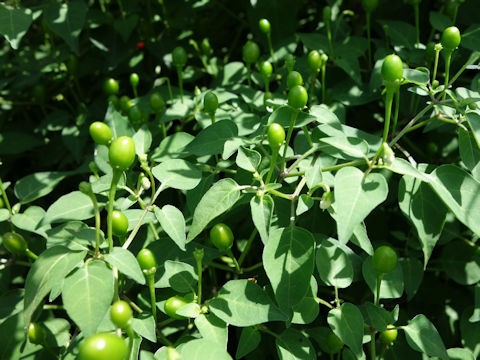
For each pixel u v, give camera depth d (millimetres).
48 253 133
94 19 277
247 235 220
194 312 153
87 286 126
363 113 259
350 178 139
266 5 275
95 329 119
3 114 303
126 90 303
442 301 227
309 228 202
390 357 195
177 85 298
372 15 281
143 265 146
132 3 274
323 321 209
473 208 148
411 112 233
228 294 154
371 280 166
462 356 180
